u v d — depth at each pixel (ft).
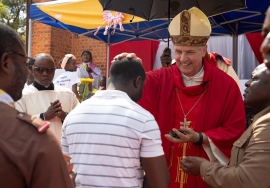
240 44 23.54
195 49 8.47
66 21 18.22
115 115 5.86
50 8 18.29
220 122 8.57
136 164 5.89
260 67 6.56
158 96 9.02
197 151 8.50
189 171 7.32
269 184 5.67
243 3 11.69
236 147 6.55
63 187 4.02
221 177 6.37
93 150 5.82
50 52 27.71
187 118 8.77
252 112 9.86
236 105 8.61
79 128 6.02
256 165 5.74
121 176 5.70
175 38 8.59
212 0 11.96
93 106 6.13
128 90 6.36
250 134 6.31
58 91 11.26
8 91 4.27
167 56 13.41
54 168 3.91
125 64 6.40
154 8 13.23
